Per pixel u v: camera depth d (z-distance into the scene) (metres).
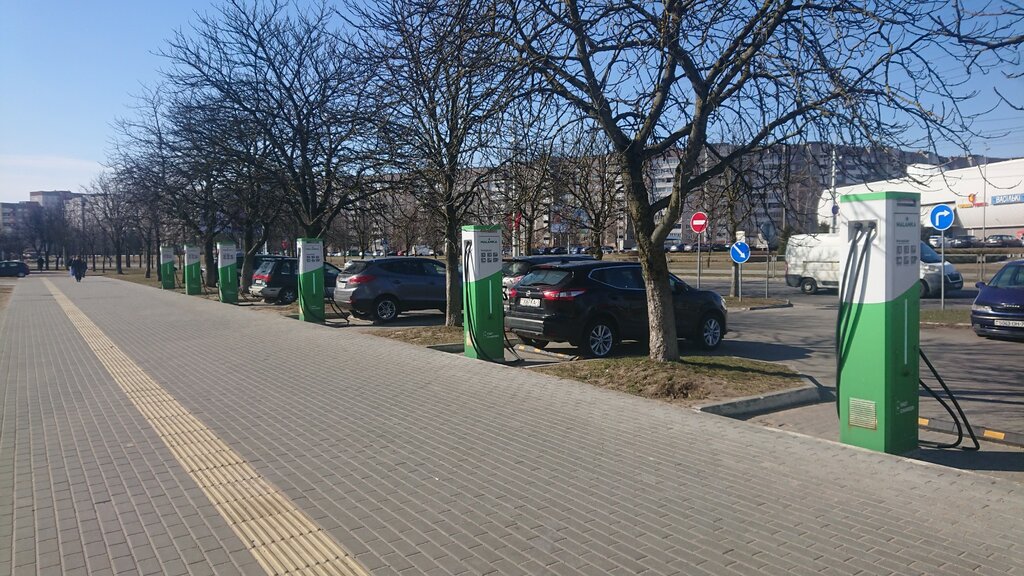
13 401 8.87
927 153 8.34
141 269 69.19
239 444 6.71
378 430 7.12
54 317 20.97
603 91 9.05
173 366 11.36
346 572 3.99
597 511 4.86
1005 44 6.95
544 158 9.55
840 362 6.29
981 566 3.94
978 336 13.88
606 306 11.66
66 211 78.50
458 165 13.01
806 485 5.29
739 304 21.67
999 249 47.31
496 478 5.59
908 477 5.41
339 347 12.98
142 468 6.02
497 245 11.29
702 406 7.98
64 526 4.77
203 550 4.34
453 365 10.75
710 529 4.52
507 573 3.94
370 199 18.78
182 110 23.38
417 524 4.69
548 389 8.91
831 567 3.96
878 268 5.95
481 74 9.59
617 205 18.91
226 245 25.56
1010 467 6.16
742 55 8.53
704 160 10.70
